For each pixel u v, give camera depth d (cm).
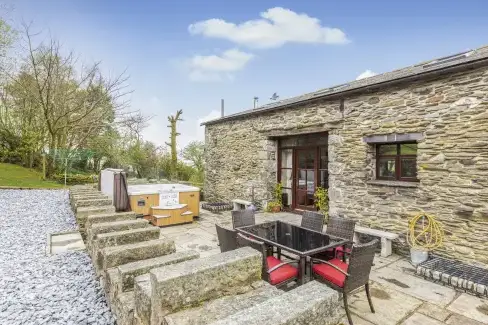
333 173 565
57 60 1273
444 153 403
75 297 282
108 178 682
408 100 443
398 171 482
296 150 711
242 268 207
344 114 542
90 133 1500
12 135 1412
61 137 1427
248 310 136
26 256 394
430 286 328
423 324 252
